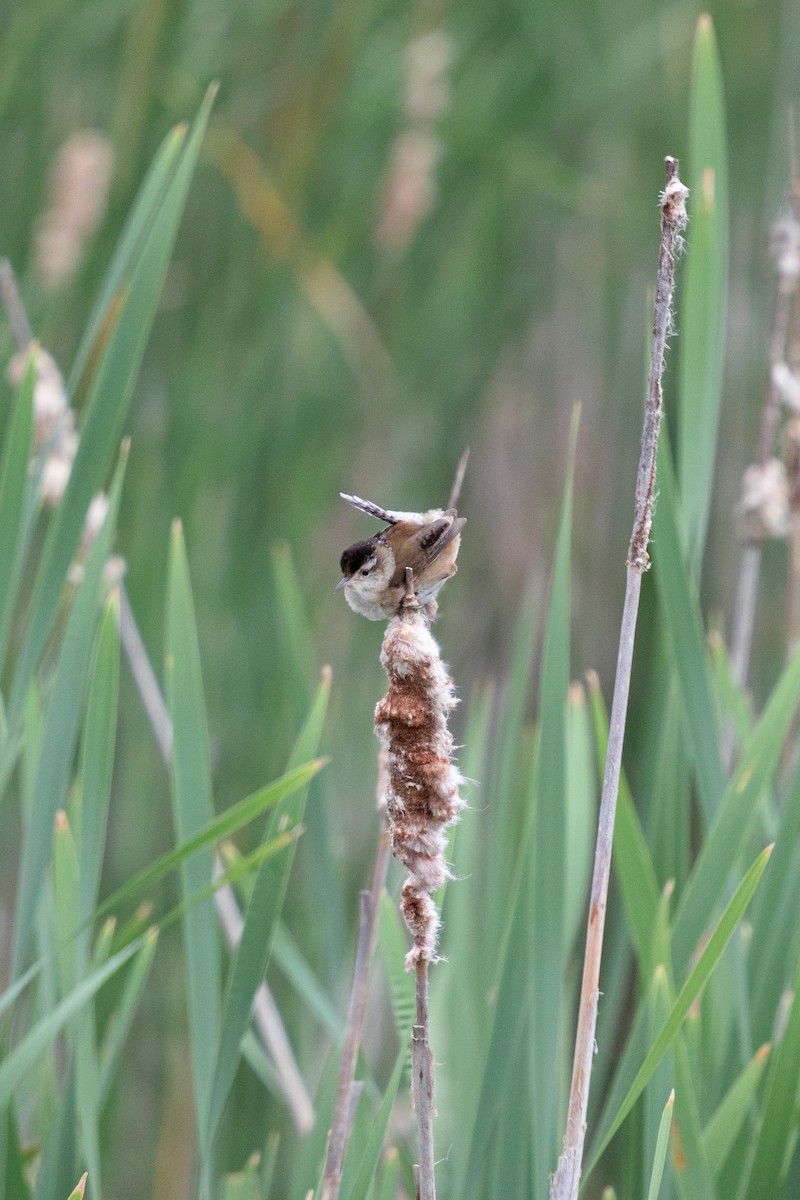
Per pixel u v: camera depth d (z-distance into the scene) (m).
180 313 17.09
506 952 11.98
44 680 12.41
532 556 18.50
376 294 18.11
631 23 18.88
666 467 12.03
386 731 11.79
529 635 12.30
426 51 17.48
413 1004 11.97
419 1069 11.79
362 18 17.14
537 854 11.95
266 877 11.91
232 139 16.50
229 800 15.29
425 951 11.78
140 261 12.01
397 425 18.02
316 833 12.22
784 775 12.25
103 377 12.00
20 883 11.98
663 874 12.16
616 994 12.17
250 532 16.56
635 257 19.05
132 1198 14.09
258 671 15.88
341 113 17.61
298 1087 12.20
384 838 11.94
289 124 17.16
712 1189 11.93
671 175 11.80
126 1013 12.07
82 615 11.99
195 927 11.98
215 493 16.45
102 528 12.01
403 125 17.66
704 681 12.05
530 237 19.03
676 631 12.05
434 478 18.33
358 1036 11.93
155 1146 14.25
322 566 17.25
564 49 18.42
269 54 17.19
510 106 18.17
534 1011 11.95
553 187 18.05
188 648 12.00
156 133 16.41
